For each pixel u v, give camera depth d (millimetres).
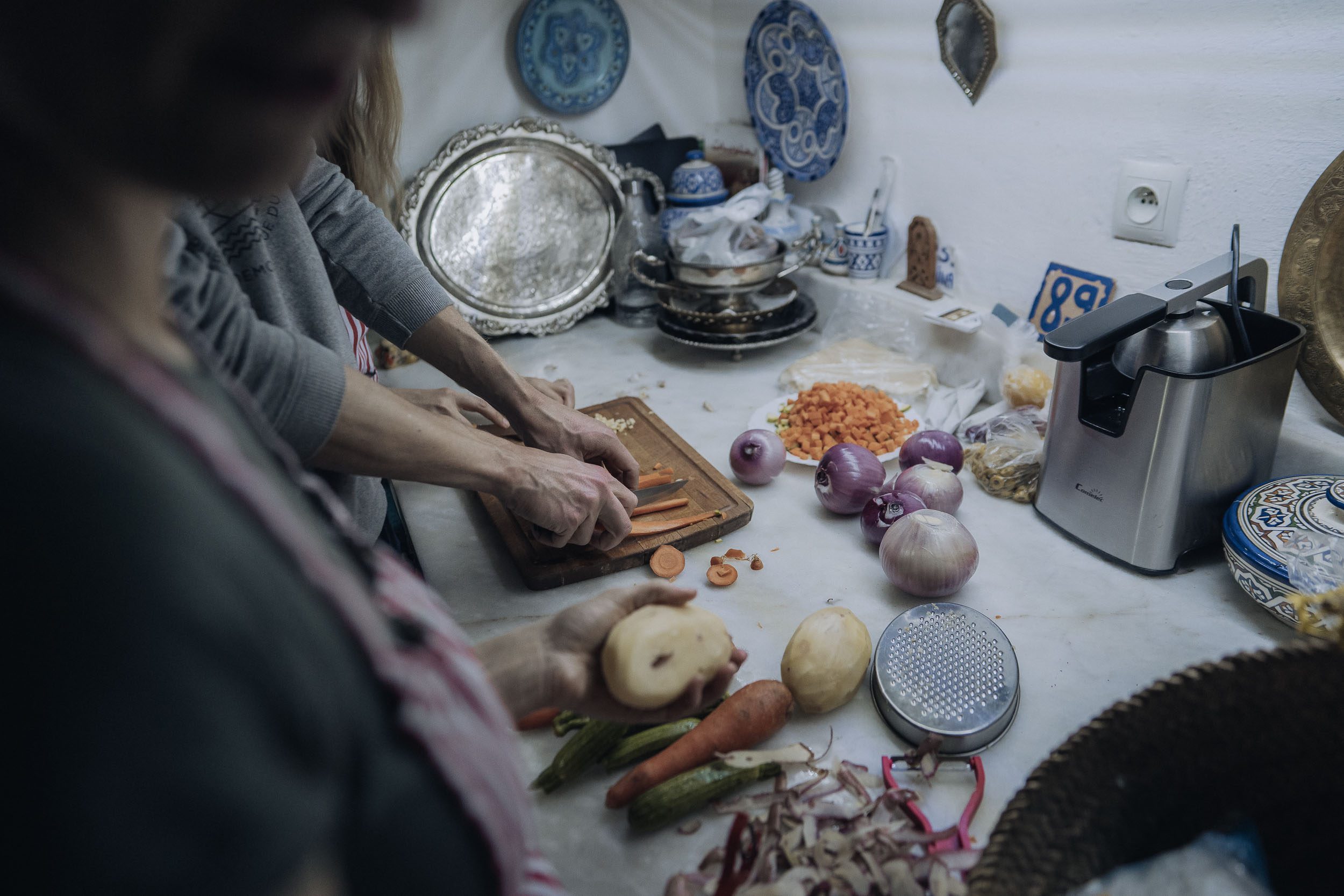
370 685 261
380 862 271
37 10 191
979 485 1066
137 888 179
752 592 903
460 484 771
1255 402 822
